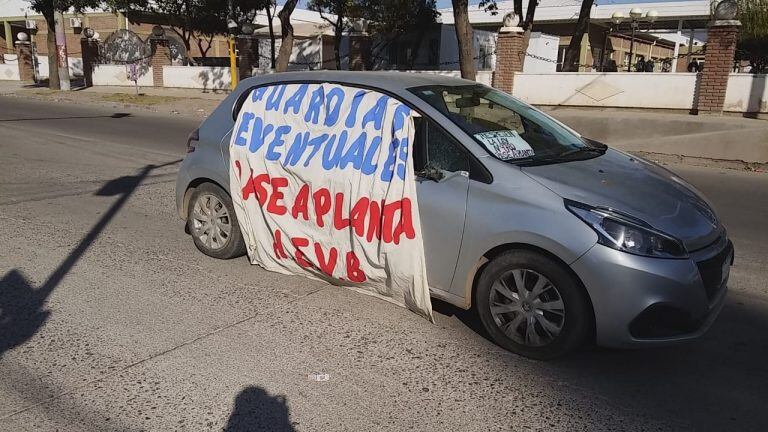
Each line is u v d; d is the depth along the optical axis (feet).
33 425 10.07
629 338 11.12
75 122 54.80
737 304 15.21
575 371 11.93
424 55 89.45
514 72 55.11
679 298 10.96
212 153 17.08
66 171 31.65
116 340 12.96
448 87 14.78
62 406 10.61
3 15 150.82
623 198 11.78
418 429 10.07
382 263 13.56
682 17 93.30
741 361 12.40
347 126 14.15
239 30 89.56
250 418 10.32
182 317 14.07
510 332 12.46
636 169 13.62
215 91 85.20
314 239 14.75
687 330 11.45
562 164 13.00
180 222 22.26
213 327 13.58
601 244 10.96
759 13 56.44
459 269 12.67
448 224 12.59
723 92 45.14
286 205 15.19
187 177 17.85
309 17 140.67
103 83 98.89
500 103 15.21
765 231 21.81
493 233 12.01
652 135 43.32
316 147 14.52
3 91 94.07
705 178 32.83
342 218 14.07
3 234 20.34
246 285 15.94
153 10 100.17
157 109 69.46
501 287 12.41
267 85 16.11
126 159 35.96
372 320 13.96
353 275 14.26
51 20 92.07
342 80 14.75
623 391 11.26
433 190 12.80
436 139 13.15
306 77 15.46
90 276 16.60
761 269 17.76
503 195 12.00
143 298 15.14
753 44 59.21
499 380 11.57
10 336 13.12
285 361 12.14
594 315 11.35
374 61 90.48
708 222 12.16
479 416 10.44
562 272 11.45
